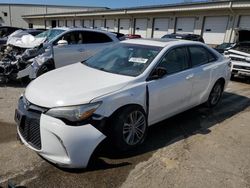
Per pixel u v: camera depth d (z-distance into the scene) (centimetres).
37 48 720
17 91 646
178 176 318
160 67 399
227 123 499
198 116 529
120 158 350
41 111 305
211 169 337
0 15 5181
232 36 1986
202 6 2109
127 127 354
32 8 5331
